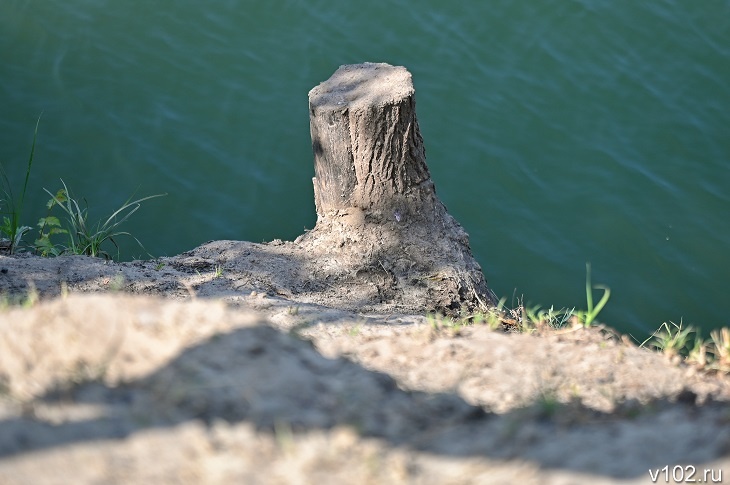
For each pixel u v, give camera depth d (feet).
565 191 100.32
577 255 94.22
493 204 98.17
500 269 92.07
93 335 31.53
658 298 91.09
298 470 25.75
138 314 32.78
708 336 87.97
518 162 102.58
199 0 116.78
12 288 56.08
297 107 105.40
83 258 62.54
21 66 104.78
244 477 25.18
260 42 112.47
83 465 24.79
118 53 108.17
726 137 109.09
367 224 67.87
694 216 99.14
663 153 106.01
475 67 113.09
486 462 27.66
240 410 28.45
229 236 91.66
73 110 100.73
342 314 54.54
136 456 25.45
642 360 44.57
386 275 65.82
